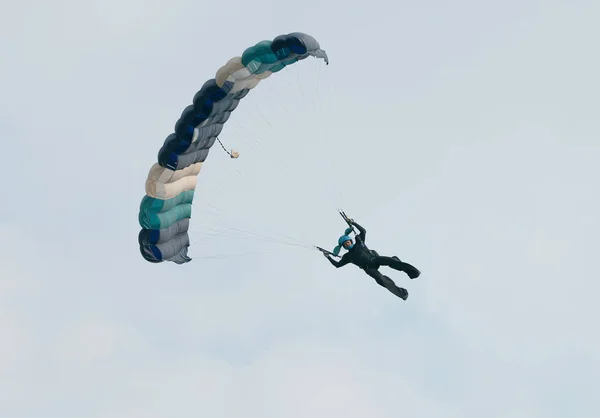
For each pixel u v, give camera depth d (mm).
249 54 75000
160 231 81938
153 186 79938
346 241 76000
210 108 77000
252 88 82062
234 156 80375
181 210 85625
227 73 75688
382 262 75000
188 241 88000
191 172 84688
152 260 83062
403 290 74875
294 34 73938
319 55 75375
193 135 77375
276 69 79688
